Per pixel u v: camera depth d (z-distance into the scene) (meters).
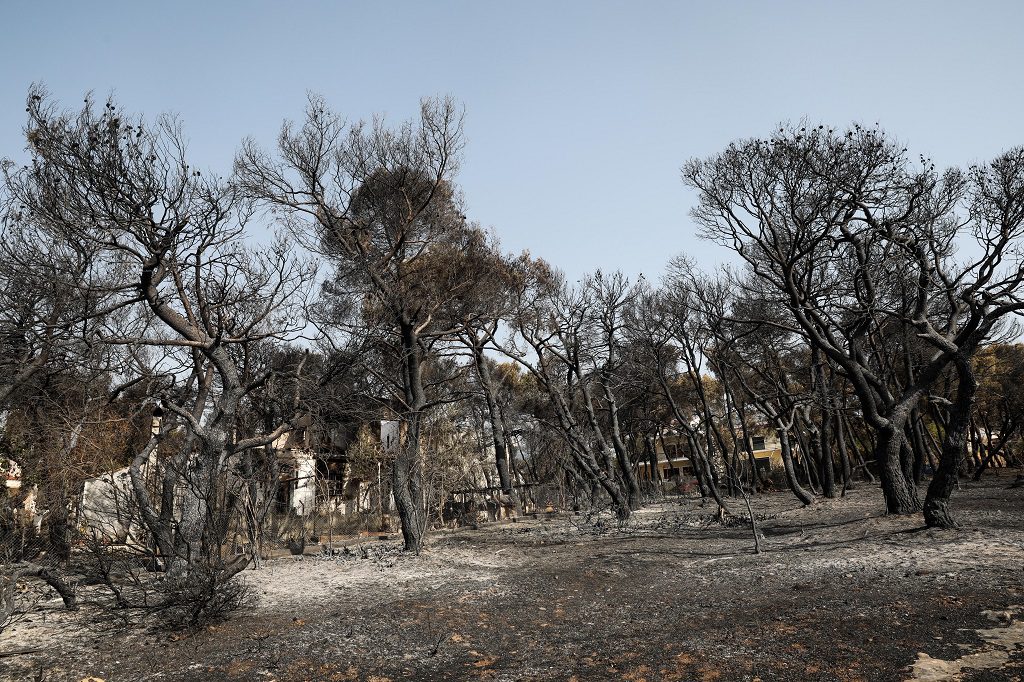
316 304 19.44
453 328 22.80
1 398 15.64
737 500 29.66
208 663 7.54
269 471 17.73
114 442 18.77
